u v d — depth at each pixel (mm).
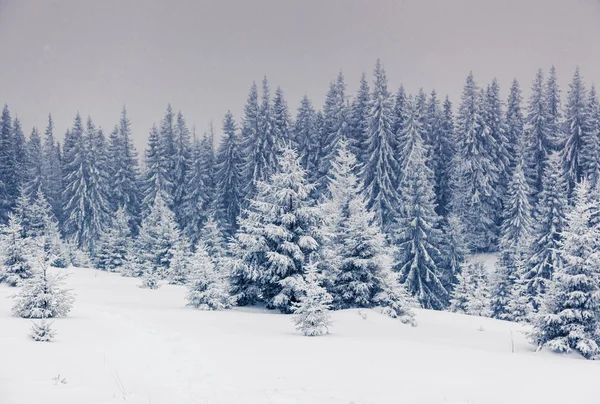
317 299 16000
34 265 16000
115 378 8242
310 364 10461
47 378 7844
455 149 54875
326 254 24047
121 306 21484
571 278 16391
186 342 12641
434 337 17812
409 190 42000
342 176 32750
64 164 69250
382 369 10188
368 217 24984
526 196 44281
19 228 28031
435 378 9422
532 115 52750
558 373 10602
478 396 8016
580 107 48406
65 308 16031
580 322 16062
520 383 9227
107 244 48969
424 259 40031
